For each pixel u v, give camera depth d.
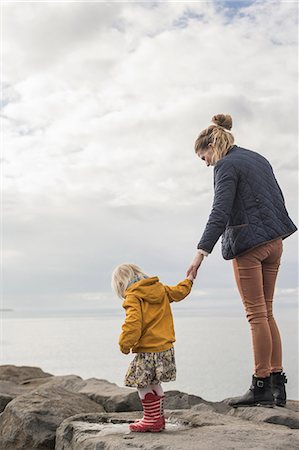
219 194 4.92
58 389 6.10
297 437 3.95
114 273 4.32
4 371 8.46
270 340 4.96
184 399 6.23
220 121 5.34
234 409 5.11
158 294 4.23
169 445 3.77
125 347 4.07
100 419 4.93
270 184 5.10
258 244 4.87
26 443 5.09
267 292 5.18
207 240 4.77
